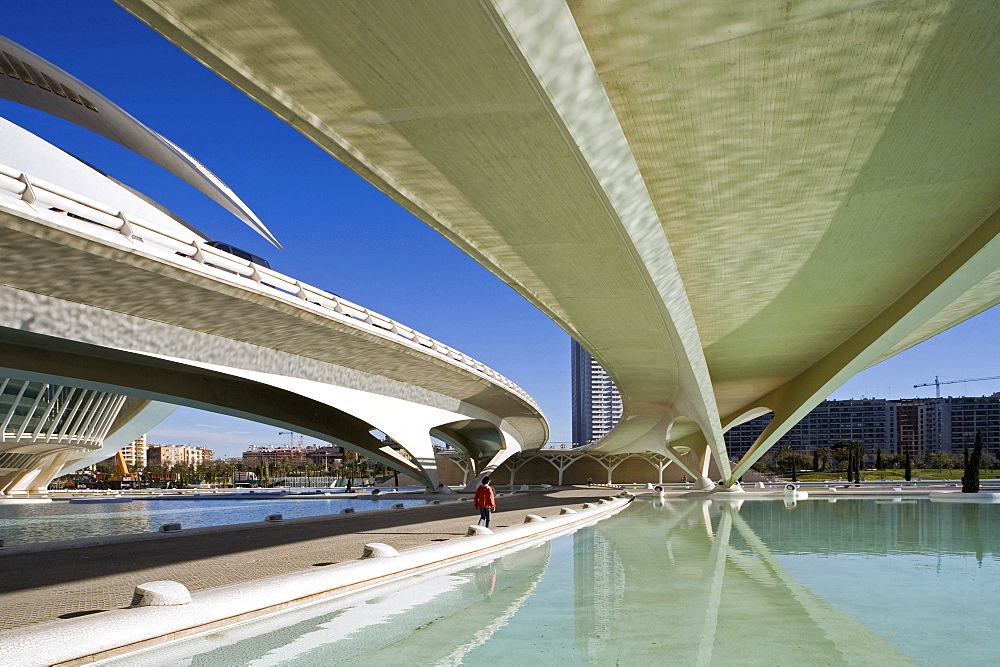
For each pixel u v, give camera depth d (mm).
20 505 36719
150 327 18922
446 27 6605
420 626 6773
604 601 8039
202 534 15656
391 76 7555
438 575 10047
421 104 8102
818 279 17703
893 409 147000
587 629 6621
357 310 24578
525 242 12703
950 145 10922
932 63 8711
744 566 10898
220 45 7121
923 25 7926
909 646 5984
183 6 6504
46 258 14773
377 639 6266
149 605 6398
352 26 6715
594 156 9133
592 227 11750
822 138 10570
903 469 98688
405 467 39094
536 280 15141
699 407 27344
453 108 8148
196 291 18094
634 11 7465
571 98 7855
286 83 7762
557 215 11328
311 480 92688
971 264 15352
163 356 19594
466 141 8969
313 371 26609
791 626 6754
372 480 89938
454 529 16969
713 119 9945
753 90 9195
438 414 37438
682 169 11461
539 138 8758
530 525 16047
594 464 71500
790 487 33281
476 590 8797
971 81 9141
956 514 22656
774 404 35062
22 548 12023
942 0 7465
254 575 9391
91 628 5578
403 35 6805
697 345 19719
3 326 15367
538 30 6668
